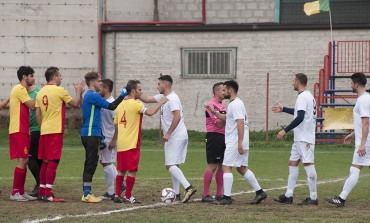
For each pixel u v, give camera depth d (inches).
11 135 930.7
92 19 2129.7
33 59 2137.1
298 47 2059.5
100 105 910.4
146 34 2106.3
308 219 780.6
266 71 2074.3
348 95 1871.3
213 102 935.7
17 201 927.0
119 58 2112.5
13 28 2133.4
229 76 2085.4
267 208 867.4
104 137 953.5
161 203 912.3
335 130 1870.1
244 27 2071.9
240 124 893.2
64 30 2134.6
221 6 2126.0
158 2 2158.0
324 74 1894.7
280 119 2052.2
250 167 1376.7
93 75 925.8
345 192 881.5
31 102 925.2
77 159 1518.2
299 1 2098.9
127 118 908.6
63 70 2135.8
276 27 2060.8
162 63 2105.1
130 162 908.6
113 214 812.6
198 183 1127.6
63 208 860.0
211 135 930.7
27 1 2132.1
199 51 2095.2
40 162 989.2
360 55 2049.7
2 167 1366.9
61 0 2133.4
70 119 2057.1
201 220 770.2
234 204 906.1
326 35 2052.2
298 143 904.3
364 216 805.9
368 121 874.1
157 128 2053.4
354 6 2078.0
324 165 1413.6
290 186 914.7
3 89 2134.6
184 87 2100.1
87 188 919.7
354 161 887.7
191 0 2140.7
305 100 897.5
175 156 926.4
